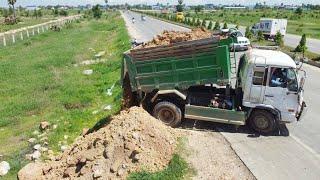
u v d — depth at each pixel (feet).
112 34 183.42
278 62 40.60
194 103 46.26
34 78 78.28
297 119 42.68
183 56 43.11
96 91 66.28
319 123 47.09
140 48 44.78
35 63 94.48
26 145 44.47
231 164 35.63
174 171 33.24
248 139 41.75
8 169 37.86
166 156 35.63
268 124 42.70
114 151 34.78
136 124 37.11
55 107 58.54
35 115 55.77
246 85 41.93
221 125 45.83
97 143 36.19
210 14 414.41
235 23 249.55
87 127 48.62
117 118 39.99
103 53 114.01
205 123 46.47
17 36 158.51
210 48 42.01
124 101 47.78
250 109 42.91
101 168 33.45
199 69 43.16
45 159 39.65
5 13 313.32
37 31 180.55
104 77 77.51
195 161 35.68
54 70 86.43
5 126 51.85
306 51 106.93
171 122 45.27
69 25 225.56
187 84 44.32
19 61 98.94
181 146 37.65
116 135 35.99
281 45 124.36
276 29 149.48
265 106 42.01
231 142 40.75
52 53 112.06
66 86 70.23
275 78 41.11
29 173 35.17
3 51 117.19
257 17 330.95
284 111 41.93
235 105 44.39
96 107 57.41
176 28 212.43
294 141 41.42
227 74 42.52
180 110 44.96
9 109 57.82
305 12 428.15
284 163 36.22
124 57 45.29
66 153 38.40
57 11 394.11
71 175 34.06
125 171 33.17
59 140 45.01
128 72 45.57
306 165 35.91
